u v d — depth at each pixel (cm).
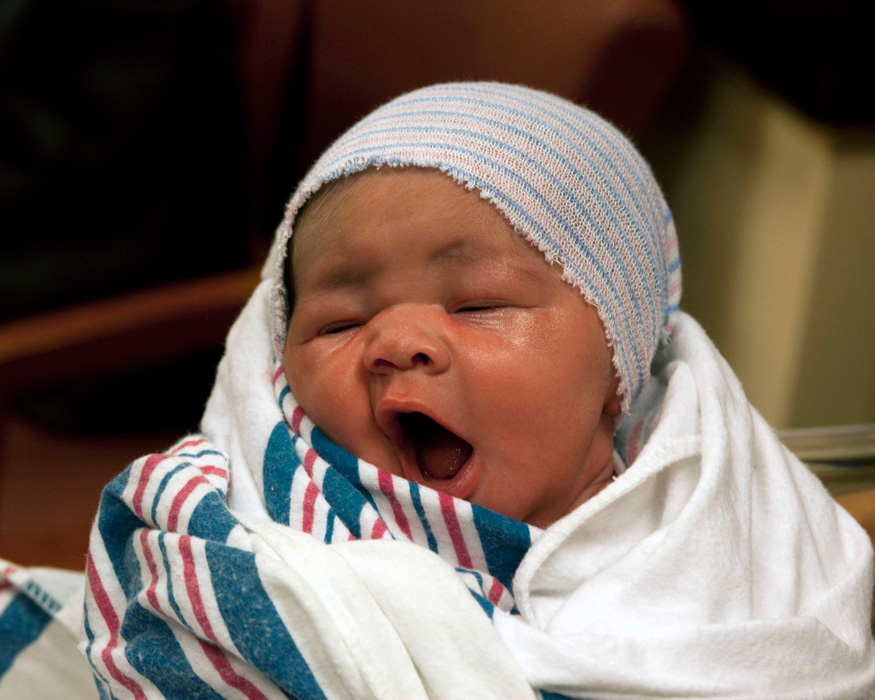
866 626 59
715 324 140
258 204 148
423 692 47
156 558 53
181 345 121
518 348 56
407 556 50
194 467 58
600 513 58
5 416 114
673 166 147
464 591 49
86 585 58
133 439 154
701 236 141
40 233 123
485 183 57
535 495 58
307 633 48
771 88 122
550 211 59
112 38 122
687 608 53
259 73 140
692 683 49
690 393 63
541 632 49
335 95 132
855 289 121
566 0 105
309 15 138
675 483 59
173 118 125
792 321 122
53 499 139
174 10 121
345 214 59
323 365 60
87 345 116
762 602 57
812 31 113
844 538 65
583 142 63
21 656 72
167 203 126
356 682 46
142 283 127
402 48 122
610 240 61
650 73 103
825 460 81
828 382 126
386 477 57
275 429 62
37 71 122
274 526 52
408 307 57
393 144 59
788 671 51
